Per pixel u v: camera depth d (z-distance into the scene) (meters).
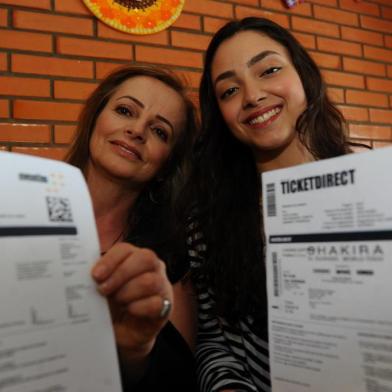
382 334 0.40
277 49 0.92
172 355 0.71
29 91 1.45
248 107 0.90
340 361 0.43
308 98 0.97
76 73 1.51
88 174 1.05
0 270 0.36
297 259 0.46
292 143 0.94
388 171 0.40
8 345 0.35
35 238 0.38
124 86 1.04
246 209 0.92
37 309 0.37
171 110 1.05
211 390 0.74
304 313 0.45
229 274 0.86
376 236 0.41
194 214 1.00
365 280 0.41
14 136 1.43
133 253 0.48
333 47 1.96
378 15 2.08
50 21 1.49
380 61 2.07
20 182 0.38
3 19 1.43
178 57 1.66
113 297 0.49
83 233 0.42
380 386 0.40
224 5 1.74
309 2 1.92
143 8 1.61
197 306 0.92
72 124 1.49
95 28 1.54
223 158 1.00
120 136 0.99
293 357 0.46
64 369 0.38
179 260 0.94
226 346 0.86
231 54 0.92
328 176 0.44
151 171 1.03
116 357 0.42
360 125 1.99
